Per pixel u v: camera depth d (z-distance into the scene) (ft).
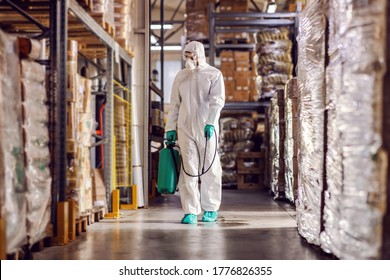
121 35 25.54
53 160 15.94
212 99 20.38
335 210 12.11
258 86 40.47
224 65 41.78
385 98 9.35
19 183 12.40
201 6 46.14
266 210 26.05
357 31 10.18
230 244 16.01
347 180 10.87
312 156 15.10
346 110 10.94
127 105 27.35
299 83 17.67
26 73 13.28
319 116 14.08
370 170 9.55
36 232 13.78
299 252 14.65
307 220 15.84
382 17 9.44
